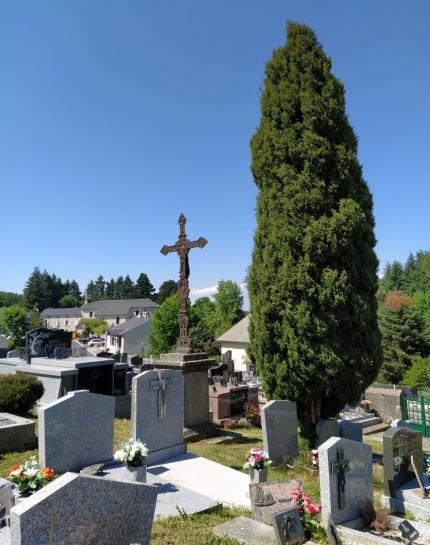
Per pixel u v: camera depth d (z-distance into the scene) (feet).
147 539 16.17
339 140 38.34
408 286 225.35
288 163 37.99
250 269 38.99
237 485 27.25
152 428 32.04
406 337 123.24
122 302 364.38
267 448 33.50
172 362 41.73
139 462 24.77
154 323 154.10
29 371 54.75
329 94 38.22
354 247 36.17
